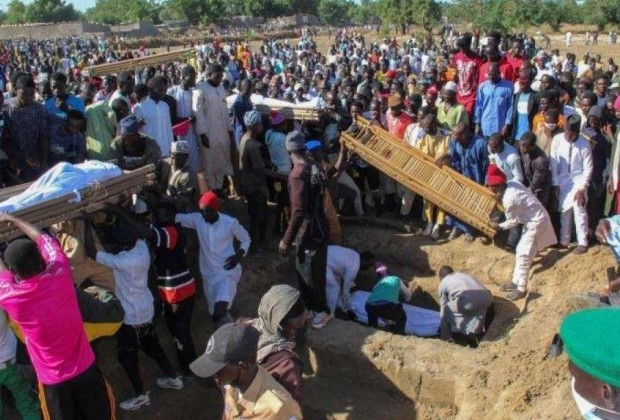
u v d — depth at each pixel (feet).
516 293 25.05
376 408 20.63
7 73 80.79
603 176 26.55
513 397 17.28
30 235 15.56
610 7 198.18
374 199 32.99
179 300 20.44
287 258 28.19
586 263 24.40
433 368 20.39
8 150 23.57
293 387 14.70
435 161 28.45
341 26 320.70
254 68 79.71
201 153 29.76
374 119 32.30
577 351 8.30
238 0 315.37
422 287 28.55
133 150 23.21
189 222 22.16
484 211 26.73
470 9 181.78
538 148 25.96
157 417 20.06
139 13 307.78
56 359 14.80
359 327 22.99
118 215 19.13
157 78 26.53
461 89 33.83
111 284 18.99
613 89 34.47
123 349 19.48
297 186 21.74
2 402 18.72
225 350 11.48
